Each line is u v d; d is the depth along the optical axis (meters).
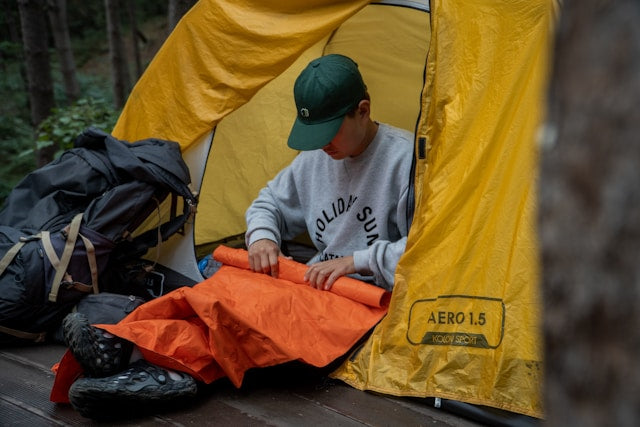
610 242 0.58
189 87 3.04
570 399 0.63
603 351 0.60
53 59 13.41
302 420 2.04
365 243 2.63
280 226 2.87
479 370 2.02
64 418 2.08
